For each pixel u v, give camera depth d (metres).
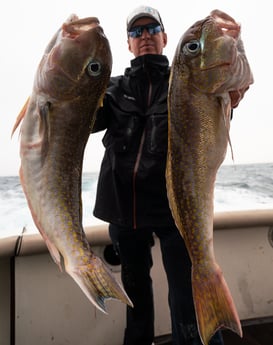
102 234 2.11
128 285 1.78
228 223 2.28
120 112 1.69
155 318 2.22
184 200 1.33
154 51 1.78
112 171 1.68
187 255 1.66
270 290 2.39
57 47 1.24
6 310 2.00
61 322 2.06
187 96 1.30
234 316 1.15
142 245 1.78
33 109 1.25
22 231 2.07
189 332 1.61
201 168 1.31
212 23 1.29
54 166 1.25
